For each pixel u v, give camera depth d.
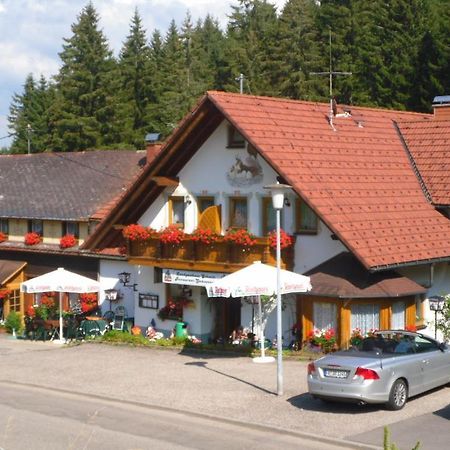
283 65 67.56
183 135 29.02
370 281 24.84
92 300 35.03
